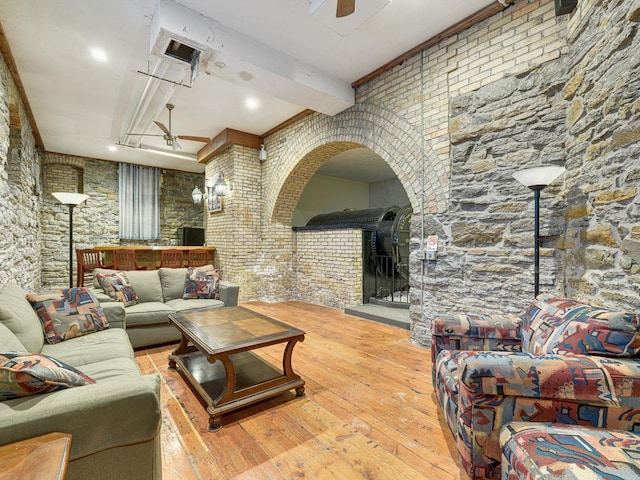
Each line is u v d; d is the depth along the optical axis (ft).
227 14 8.88
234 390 6.66
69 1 8.20
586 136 6.84
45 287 21.43
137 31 9.44
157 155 22.06
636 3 5.22
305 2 8.41
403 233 17.26
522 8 8.47
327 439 5.82
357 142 13.08
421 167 10.80
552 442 3.47
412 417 6.53
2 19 8.82
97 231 23.18
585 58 6.84
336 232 17.31
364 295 16.92
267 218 18.99
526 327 6.16
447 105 10.08
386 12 8.98
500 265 8.96
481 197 9.32
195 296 12.31
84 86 12.69
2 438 3.11
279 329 7.72
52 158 21.45
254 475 4.93
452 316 6.81
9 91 11.22
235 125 17.44
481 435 4.34
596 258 6.39
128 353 6.92
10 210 11.44
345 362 9.45
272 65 10.43
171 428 6.16
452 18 9.29
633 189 5.35
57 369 3.84
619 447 3.37
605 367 4.10
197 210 27.73
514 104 8.63
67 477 3.41
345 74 12.22
